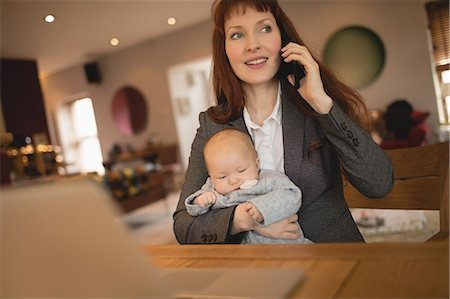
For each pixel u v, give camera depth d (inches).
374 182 39.2
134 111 362.3
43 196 14.1
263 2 44.1
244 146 42.5
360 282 20.9
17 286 14.4
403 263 22.4
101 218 14.9
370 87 244.7
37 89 327.6
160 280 16.2
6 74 309.7
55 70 401.1
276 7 45.6
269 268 25.2
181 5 254.5
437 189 41.2
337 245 27.4
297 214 42.8
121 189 179.9
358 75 247.6
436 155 41.9
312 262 25.1
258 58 44.0
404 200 43.3
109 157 359.9
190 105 357.4
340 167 44.1
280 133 46.2
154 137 352.5
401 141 196.2
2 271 14.1
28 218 13.9
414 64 231.1
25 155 258.8
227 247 32.3
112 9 239.6
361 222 126.5
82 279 15.0
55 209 14.2
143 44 344.2
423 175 42.3
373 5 239.1
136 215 217.5
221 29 46.4
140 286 15.9
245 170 42.2
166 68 335.6
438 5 223.3
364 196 45.3
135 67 353.7
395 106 209.3
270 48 43.8
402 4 230.7
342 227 42.8
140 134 363.6
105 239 15.0
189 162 49.6
